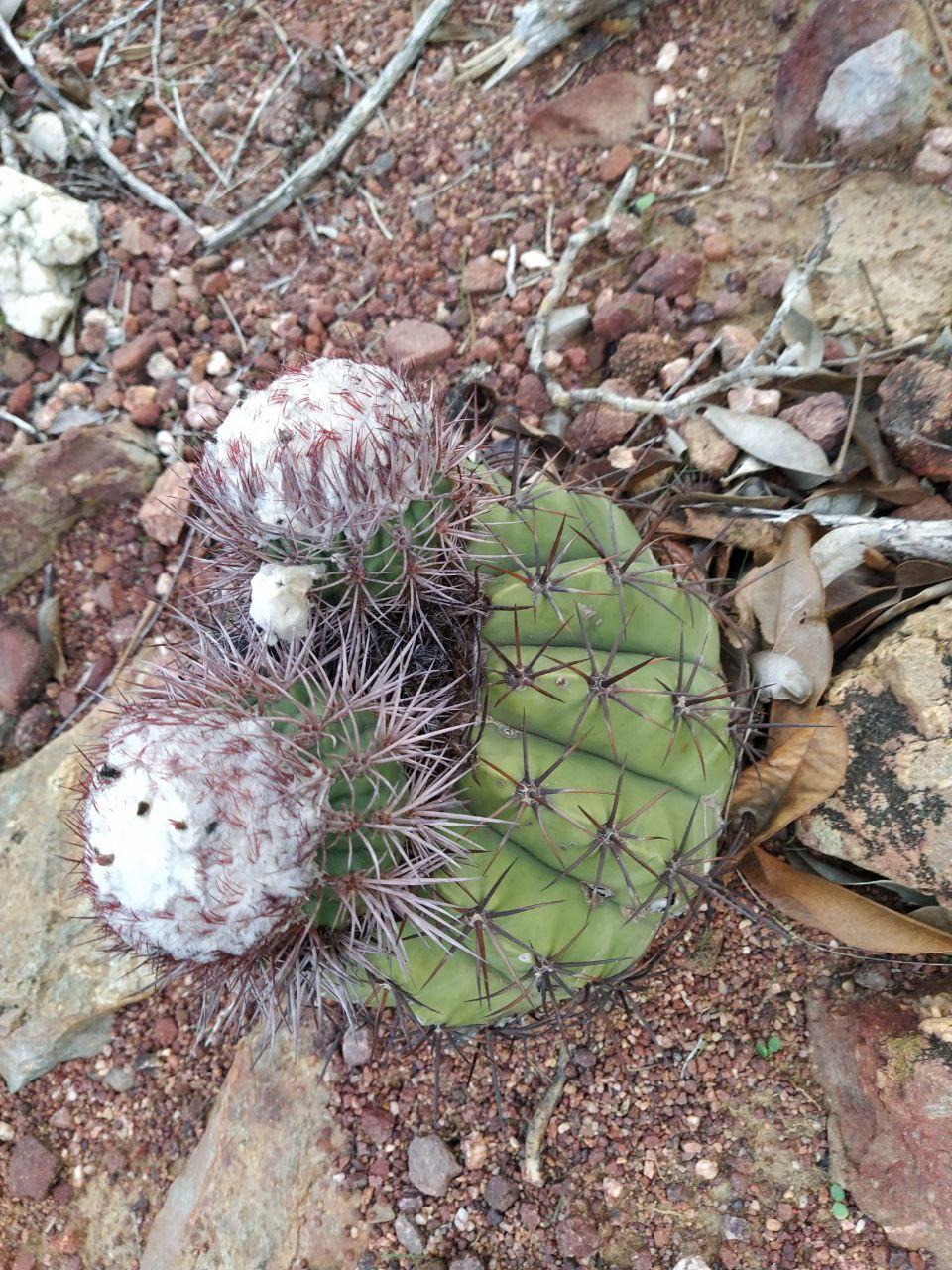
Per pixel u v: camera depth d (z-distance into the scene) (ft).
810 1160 1.07
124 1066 1.31
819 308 1.27
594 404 1.31
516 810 0.86
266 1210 1.14
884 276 1.25
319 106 1.55
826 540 1.14
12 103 1.62
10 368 1.52
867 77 1.22
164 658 1.29
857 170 1.29
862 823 1.04
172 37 1.62
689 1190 1.09
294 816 0.71
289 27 1.58
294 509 0.79
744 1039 1.12
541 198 1.43
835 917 1.06
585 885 0.89
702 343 1.33
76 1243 1.26
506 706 0.87
